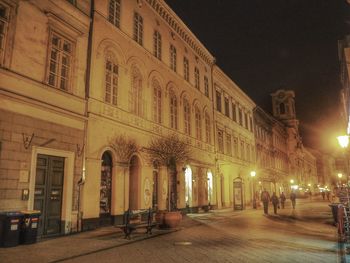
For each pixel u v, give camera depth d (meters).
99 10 17.95
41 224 13.37
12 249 10.52
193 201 27.06
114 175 17.89
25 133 12.88
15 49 12.95
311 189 104.06
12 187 12.16
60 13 15.30
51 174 14.14
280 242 12.38
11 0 12.94
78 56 16.23
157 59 23.62
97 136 16.75
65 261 8.95
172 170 22.31
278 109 82.88
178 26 27.38
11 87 12.53
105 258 9.36
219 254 9.97
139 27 22.02
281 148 66.81
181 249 10.80
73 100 15.53
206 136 31.30
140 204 19.80
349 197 14.27
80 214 15.16
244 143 42.62
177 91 26.34
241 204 30.38
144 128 21.02
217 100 35.12
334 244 11.95
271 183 54.72
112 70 18.75
